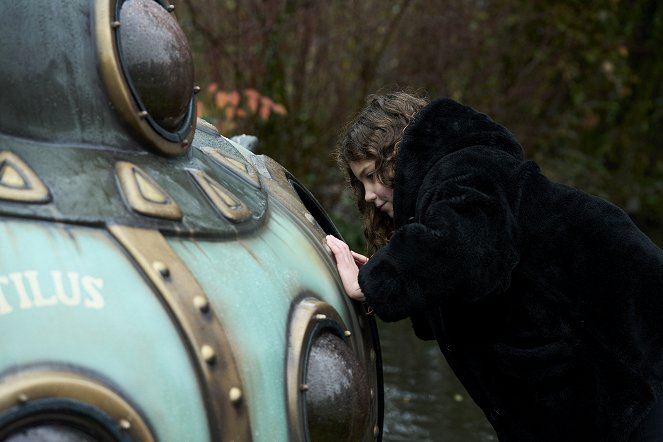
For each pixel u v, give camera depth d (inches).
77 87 66.4
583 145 694.5
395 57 417.7
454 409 202.2
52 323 54.9
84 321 56.1
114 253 60.0
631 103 700.0
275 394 64.6
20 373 52.7
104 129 67.3
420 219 86.7
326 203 380.8
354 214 382.0
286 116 364.2
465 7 438.0
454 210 84.1
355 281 85.8
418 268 82.6
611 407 91.4
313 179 375.2
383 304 82.9
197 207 68.7
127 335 57.2
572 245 91.4
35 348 53.7
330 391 68.9
